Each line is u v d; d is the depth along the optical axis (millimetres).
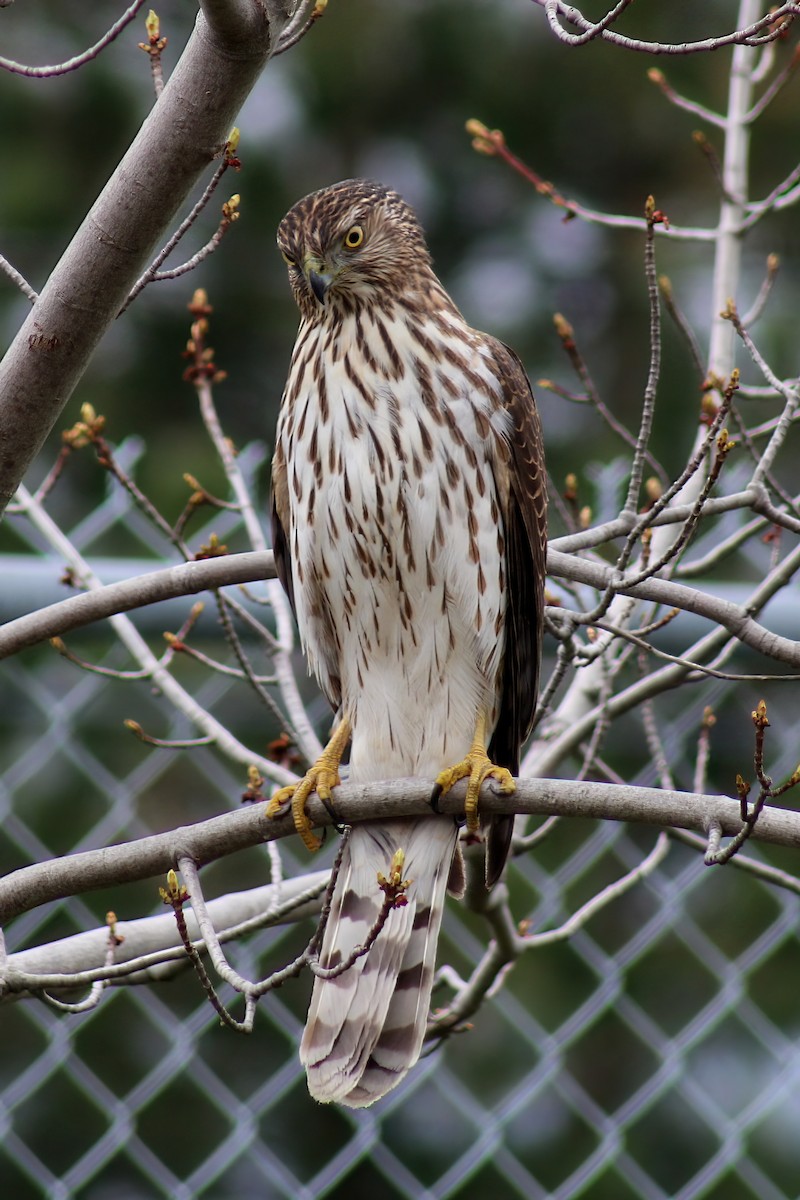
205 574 6926
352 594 7676
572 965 13836
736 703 13578
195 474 17578
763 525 7289
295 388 7758
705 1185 9492
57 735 10117
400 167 20953
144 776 11945
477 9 20969
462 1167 9297
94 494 17641
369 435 7477
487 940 11914
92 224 5535
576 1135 12984
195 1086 12711
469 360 7625
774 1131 13188
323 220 7793
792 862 14258
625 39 5223
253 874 12938
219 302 19422
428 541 7492
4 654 6766
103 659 11445
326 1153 12789
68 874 6027
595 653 6984
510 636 7758
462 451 7504
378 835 7082
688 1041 9523
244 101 5473
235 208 5816
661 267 20031
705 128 21062
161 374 19156
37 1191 12289
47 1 19891
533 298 20391
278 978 5426
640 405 19156
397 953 6957
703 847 7648
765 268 20250
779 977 14180
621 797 5965
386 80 20922
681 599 6715
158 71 5699
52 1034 9102
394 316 7672
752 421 16328
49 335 5609
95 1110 12453
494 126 21172
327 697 8094
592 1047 13648
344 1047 6809
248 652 10266
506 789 6465
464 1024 7559
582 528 8453
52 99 19734
